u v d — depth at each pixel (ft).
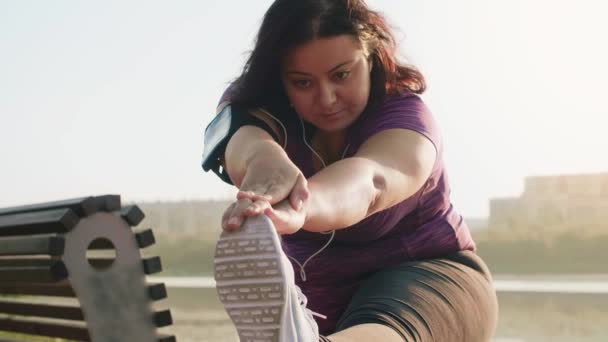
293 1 4.68
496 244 31.99
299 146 5.34
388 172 4.19
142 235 3.26
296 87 4.84
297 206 3.36
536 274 27.09
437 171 5.32
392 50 5.10
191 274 32.96
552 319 16.62
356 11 4.78
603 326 15.64
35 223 3.16
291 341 3.30
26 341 4.15
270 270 3.13
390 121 4.83
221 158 4.94
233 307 3.28
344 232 5.39
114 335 3.18
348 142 5.14
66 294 3.38
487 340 5.51
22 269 3.18
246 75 5.01
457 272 5.39
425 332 4.80
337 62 4.69
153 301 3.28
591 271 27.58
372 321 4.72
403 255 5.50
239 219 3.15
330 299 5.69
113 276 3.19
